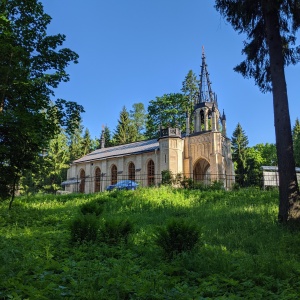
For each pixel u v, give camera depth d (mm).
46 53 14977
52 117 15000
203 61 43062
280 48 12117
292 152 11328
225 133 43281
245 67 13969
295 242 8133
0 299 4156
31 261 6074
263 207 14156
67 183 51531
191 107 58281
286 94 11781
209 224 11344
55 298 4230
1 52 12203
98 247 7828
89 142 74938
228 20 12781
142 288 4578
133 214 15508
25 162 13984
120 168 46531
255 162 66000
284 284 5121
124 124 76562
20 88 12898
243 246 8172
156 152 40875
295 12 11867
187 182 27422
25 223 12969
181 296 4355
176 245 7117
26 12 14773
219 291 4824
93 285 4812
